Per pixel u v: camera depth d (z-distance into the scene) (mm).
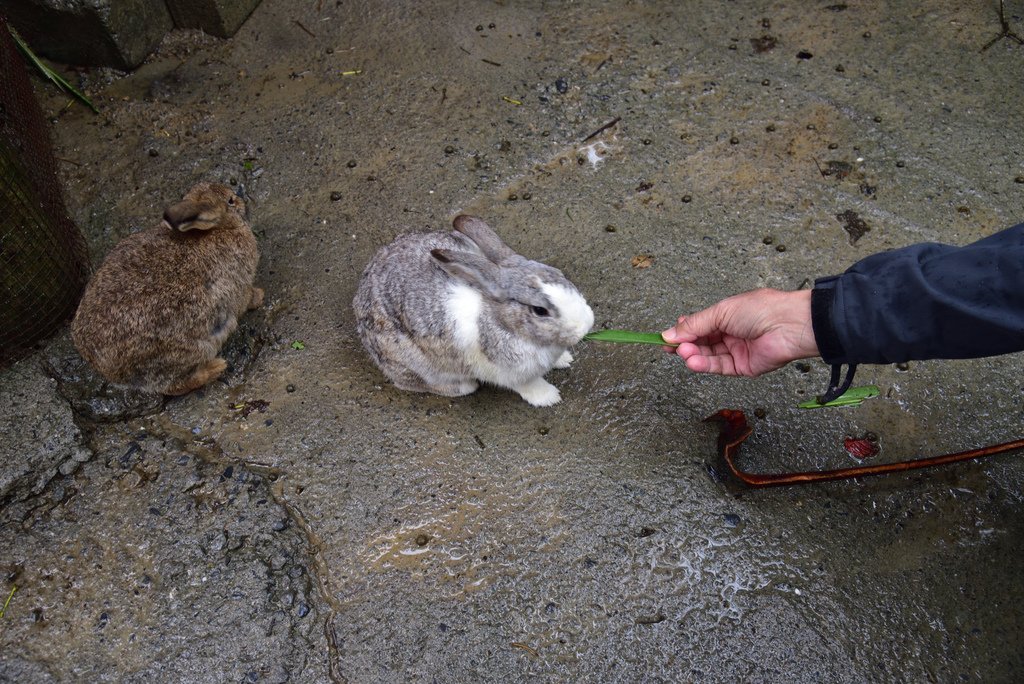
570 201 1520
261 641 1152
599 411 1302
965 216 1464
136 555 1214
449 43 1747
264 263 1476
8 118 1415
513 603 1168
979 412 1278
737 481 1236
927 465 1220
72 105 1681
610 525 1211
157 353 1272
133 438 1303
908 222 1462
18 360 1358
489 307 1211
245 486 1255
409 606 1171
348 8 1807
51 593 1195
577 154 1576
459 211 1519
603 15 1776
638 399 1309
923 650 1130
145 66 1745
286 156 1600
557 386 1327
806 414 1286
